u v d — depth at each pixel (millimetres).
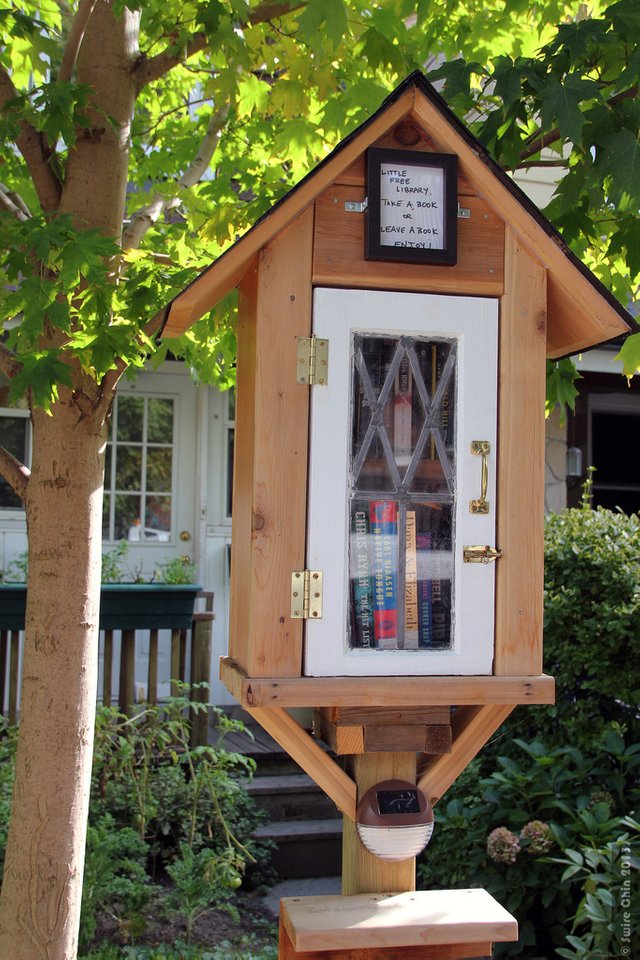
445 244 1924
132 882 3938
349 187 1927
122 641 5215
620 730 4297
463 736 2070
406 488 1945
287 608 1868
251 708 1878
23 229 2180
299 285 1900
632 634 4254
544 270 1994
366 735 1989
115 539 6508
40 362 2086
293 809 5125
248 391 2010
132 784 4422
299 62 2918
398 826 1991
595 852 3426
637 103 2408
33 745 2414
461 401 1958
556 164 2750
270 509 1871
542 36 3338
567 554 4602
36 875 2375
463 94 2738
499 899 3922
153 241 3504
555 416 6727
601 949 3229
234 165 4008
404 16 3066
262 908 4418
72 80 2625
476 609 1943
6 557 6242
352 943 1870
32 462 2516
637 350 3000
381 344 1952
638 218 2699
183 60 2639
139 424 6586
